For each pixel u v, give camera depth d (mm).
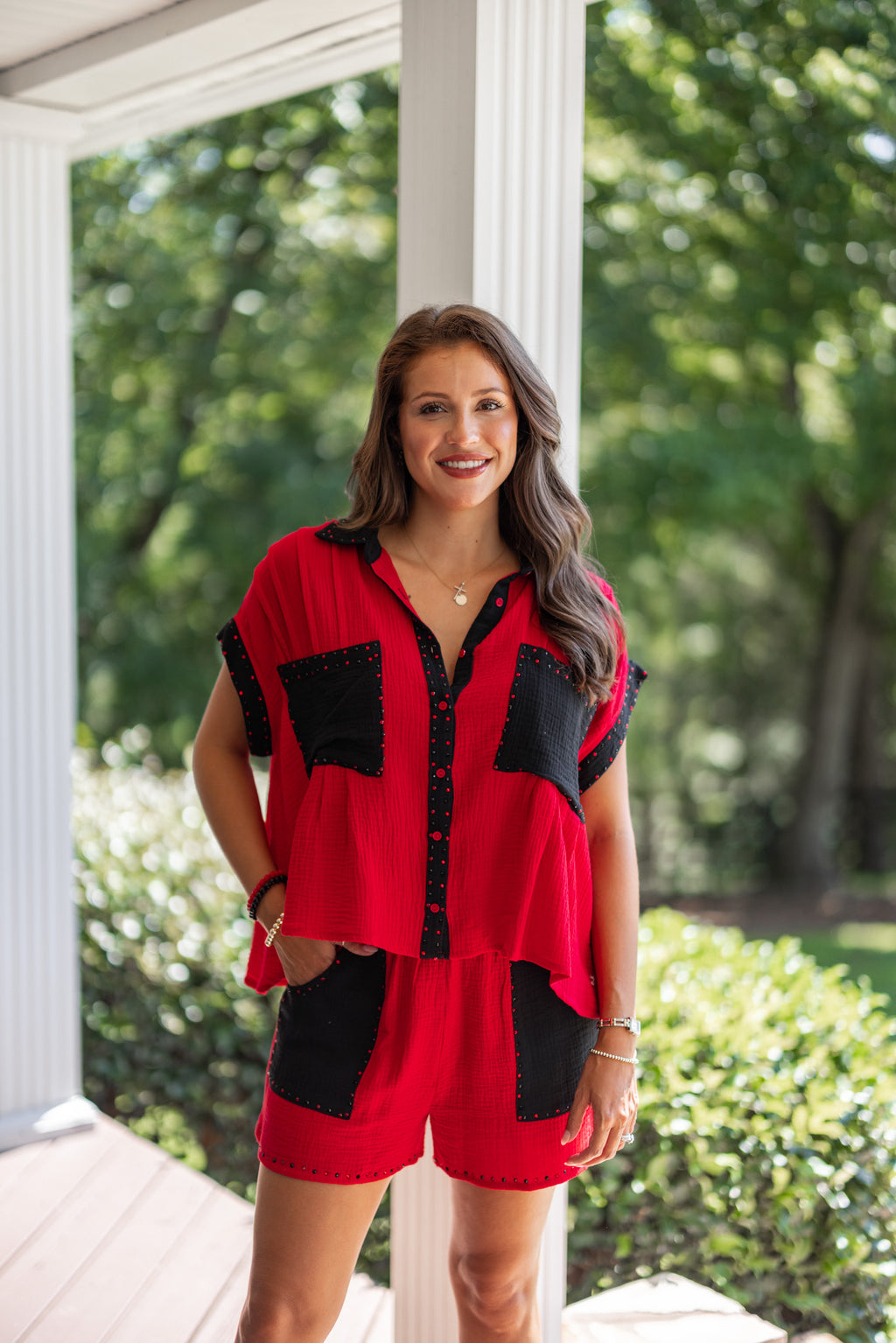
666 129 7531
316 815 1728
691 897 11562
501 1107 1776
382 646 1752
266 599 1818
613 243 8680
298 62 3057
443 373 1749
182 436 10062
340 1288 1804
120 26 3027
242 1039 3855
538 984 1792
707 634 12625
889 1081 2770
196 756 1898
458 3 2193
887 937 9828
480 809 1749
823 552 11609
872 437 9727
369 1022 1736
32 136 3445
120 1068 4199
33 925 3580
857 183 7035
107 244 9031
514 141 2248
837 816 12406
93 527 10172
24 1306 2754
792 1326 2697
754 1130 2686
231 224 9234
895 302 8250
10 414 3461
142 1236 3059
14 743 3512
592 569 1989
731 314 8969
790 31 6422
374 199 8758
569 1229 2891
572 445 2395
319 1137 1730
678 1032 2898
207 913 4137
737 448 9609
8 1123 3529
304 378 9852
